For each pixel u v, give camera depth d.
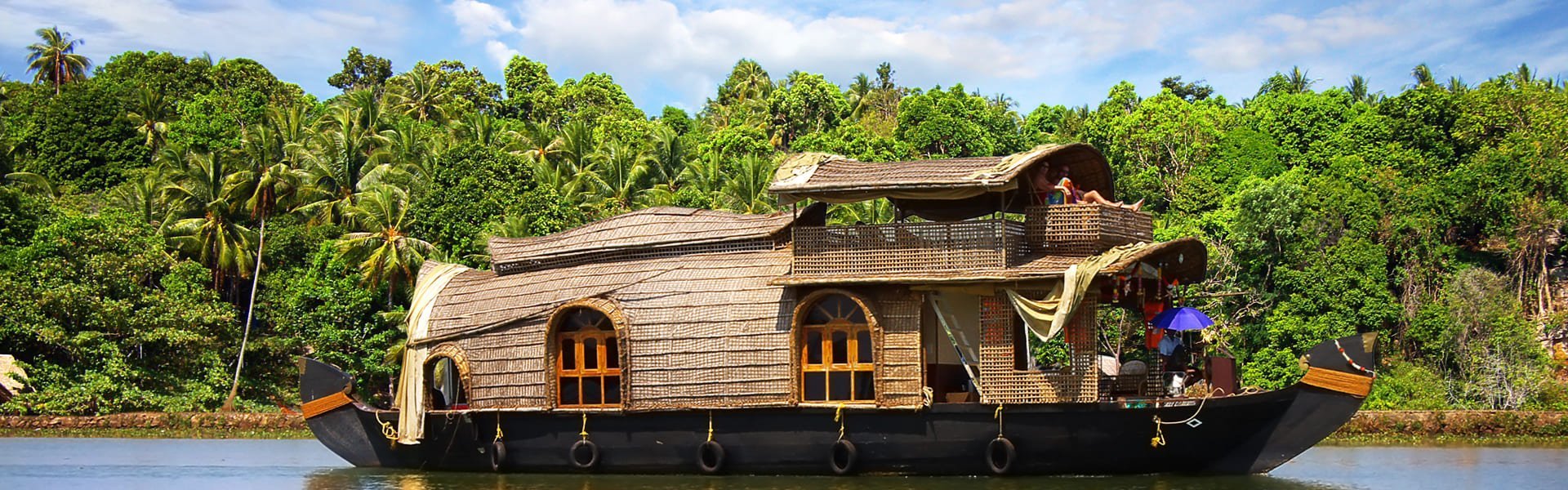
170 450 27.95
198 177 44.56
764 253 19.23
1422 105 47.38
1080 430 17.80
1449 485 19.34
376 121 55.91
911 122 54.31
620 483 18.83
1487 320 37.59
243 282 48.25
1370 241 39.50
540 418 19.69
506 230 38.22
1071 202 18.73
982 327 17.92
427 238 40.94
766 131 70.31
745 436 18.67
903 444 18.19
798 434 18.44
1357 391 17.47
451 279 21.64
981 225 17.78
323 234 45.59
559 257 20.58
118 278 38.59
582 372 19.53
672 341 18.78
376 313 39.91
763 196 44.00
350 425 21.95
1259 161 47.78
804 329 18.50
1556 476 20.67
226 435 33.75
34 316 36.72
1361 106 50.28
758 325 18.47
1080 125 54.59
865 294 18.09
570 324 19.66
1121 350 35.97
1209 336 23.12
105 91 56.38
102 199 48.75
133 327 37.78
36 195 47.62
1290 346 37.62
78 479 21.34
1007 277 17.38
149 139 57.69
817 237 18.30
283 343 39.75
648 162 49.69
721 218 20.03
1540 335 40.16
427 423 20.81
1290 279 38.12
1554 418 30.44
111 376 36.81
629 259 20.06
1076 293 16.92
